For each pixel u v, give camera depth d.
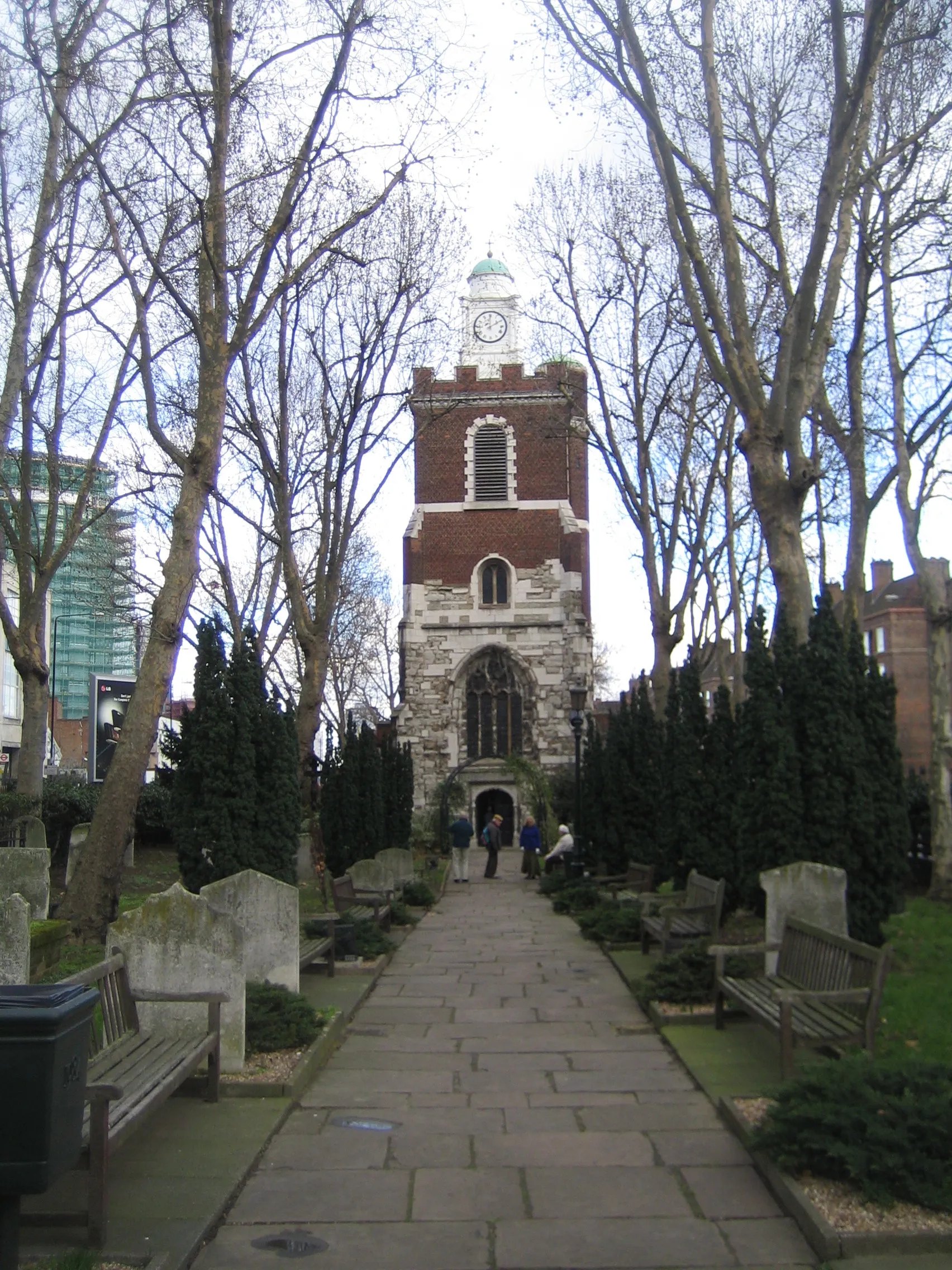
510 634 46.09
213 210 14.32
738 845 12.48
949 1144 5.62
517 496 47.03
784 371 13.98
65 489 22.83
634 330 23.38
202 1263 5.17
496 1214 5.76
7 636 19.91
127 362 20.70
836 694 11.83
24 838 19.31
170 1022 7.86
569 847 28.02
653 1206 5.86
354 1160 6.59
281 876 12.93
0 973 8.57
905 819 11.79
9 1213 4.13
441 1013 11.30
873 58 11.60
